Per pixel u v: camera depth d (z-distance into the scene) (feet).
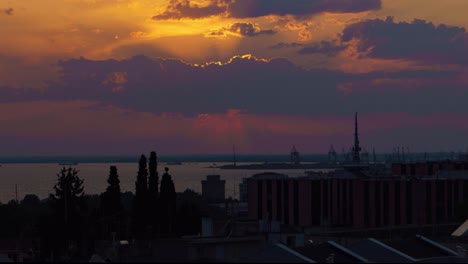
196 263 197.16
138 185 525.34
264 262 228.63
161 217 523.70
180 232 528.63
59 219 478.18
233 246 290.56
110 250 352.90
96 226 506.07
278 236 327.47
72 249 474.90
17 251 477.36
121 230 523.29
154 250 289.74
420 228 484.74
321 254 258.78
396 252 272.31
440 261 276.21
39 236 517.14
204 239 297.12
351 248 274.16
